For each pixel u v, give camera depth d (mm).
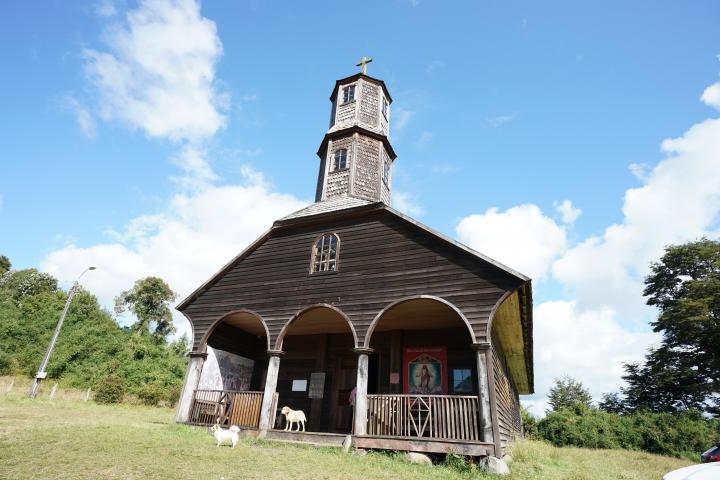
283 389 15578
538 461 11141
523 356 16797
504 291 10156
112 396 25422
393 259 11977
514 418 19781
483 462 8758
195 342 13883
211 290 14602
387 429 10312
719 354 30578
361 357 11117
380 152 17500
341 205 14227
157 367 38219
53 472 6203
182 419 12875
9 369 33688
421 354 13828
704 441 21547
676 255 35438
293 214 14703
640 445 22750
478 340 9992
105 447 7988
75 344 38344
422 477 7730
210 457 7984
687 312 31594
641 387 35906
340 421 14383
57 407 16906
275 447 10359
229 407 12641
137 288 51969
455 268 11000
